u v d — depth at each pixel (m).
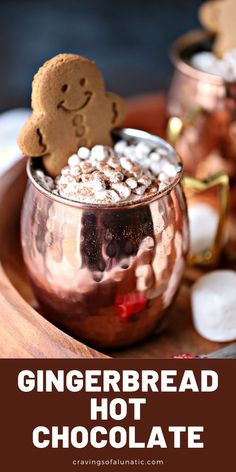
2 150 0.64
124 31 1.27
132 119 0.66
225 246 0.56
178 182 0.44
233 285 0.50
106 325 0.46
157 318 0.47
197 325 0.50
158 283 0.45
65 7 1.36
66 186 0.43
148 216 0.43
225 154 0.58
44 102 0.44
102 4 1.37
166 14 1.33
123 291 0.44
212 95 0.57
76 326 0.46
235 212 0.60
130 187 0.43
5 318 0.46
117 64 1.16
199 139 0.58
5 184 0.56
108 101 0.47
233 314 0.49
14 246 0.55
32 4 1.36
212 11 0.62
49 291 0.45
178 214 0.44
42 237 0.44
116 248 0.42
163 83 1.10
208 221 0.55
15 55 1.17
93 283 0.43
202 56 0.61
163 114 0.67
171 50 0.61
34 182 0.43
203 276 0.52
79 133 0.46
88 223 0.42
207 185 0.49
